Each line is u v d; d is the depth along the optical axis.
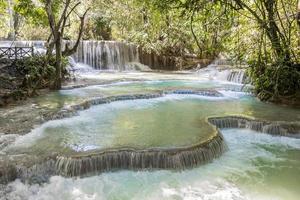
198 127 9.03
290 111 11.05
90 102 11.82
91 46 23.70
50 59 16.06
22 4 15.98
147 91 14.09
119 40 27.69
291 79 12.38
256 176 7.00
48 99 12.27
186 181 6.67
